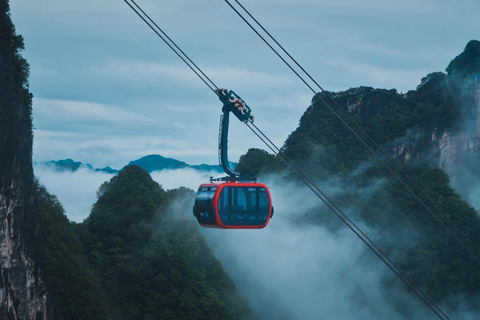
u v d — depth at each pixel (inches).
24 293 3575.3
